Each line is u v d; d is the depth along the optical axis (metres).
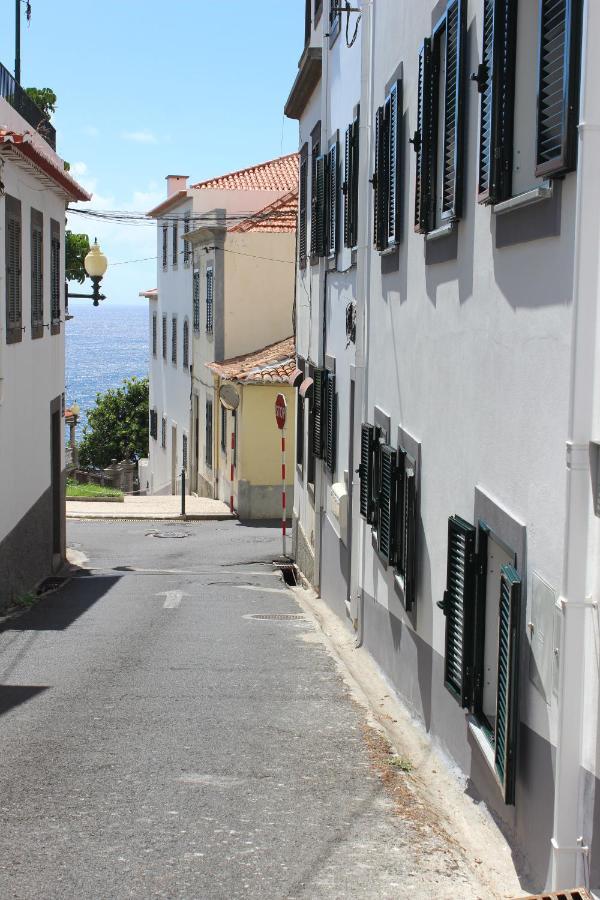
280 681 10.19
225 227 30.95
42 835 5.87
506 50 5.92
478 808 6.60
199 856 5.60
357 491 12.86
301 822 6.19
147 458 54.16
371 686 10.28
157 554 22.66
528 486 5.72
